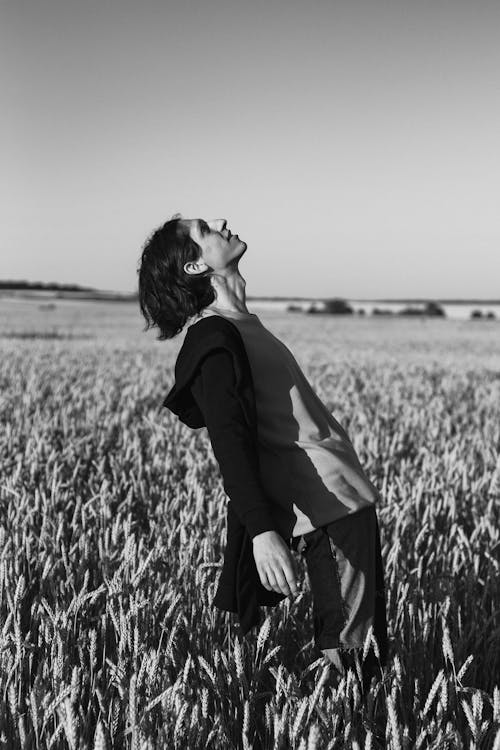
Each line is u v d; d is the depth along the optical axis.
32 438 6.04
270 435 2.38
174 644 2.59
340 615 2.35
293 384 2.40
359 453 6.02
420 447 6.47
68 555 3.21
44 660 2.35
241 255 2.45
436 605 2.89
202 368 2.21
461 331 51.50
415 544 3.42
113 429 7.44
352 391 11.36
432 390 12.59
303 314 93.06
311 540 2.38
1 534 2.97
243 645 2.70
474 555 3.41
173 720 2.01
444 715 2.10
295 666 2.72
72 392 9.98
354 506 2.36
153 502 4.55
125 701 2.17
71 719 1.79
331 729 2.01
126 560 2.87
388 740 1.93
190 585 2.97
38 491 4.15
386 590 3.01
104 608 2.97
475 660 2.67
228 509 2.40
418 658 2.64
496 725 1.95
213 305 2.44
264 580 2.12
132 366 15.67
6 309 74.12
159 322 2.49
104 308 84.56
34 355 18.17
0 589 2.73
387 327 56.28
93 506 4.34
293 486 2.37
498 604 3.16
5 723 2.11
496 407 10.38
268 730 2.11
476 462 6.13
